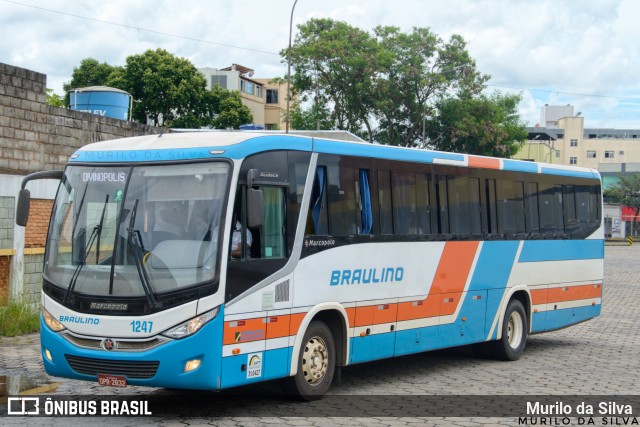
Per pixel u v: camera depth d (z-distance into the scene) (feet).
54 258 30.68
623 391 37.47
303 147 33.42
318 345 33.83
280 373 31.50
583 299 55.62
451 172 43.09
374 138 185.98
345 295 35.12
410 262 39.42
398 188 38.99
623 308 81.82
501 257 46.93
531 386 38.50
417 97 180.24
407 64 175.42
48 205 58.23
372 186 37.27
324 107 180.65
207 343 28.32
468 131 180.24
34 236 56.90
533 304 50.19
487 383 39.24
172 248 28.96
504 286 47.24
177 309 28.25
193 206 29.45
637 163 409.08
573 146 453.58
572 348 53.98
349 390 36.78
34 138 56.65
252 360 30.07
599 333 62.64
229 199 29.43
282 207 32.09
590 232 56.49
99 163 31.12
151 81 188.96
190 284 28.43
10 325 48.91
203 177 29.76
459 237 43.27
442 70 179.22
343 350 35.24
